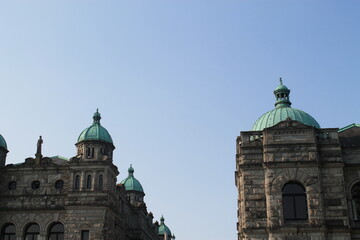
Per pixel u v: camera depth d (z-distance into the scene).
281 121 45.94
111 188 55.47
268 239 42.56
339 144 44.97
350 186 44.84
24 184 55.22
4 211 54.03
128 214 69.69
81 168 54.50
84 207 52.78
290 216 43.16
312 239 42.00
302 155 44.53
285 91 55.31
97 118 59.84
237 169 51.81
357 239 42.59
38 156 55.97
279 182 43.84
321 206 42.78
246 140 46.28
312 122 49.56
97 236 51.72
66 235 51.97
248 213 43.66
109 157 55.12
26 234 53.78
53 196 54.16
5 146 57.78
